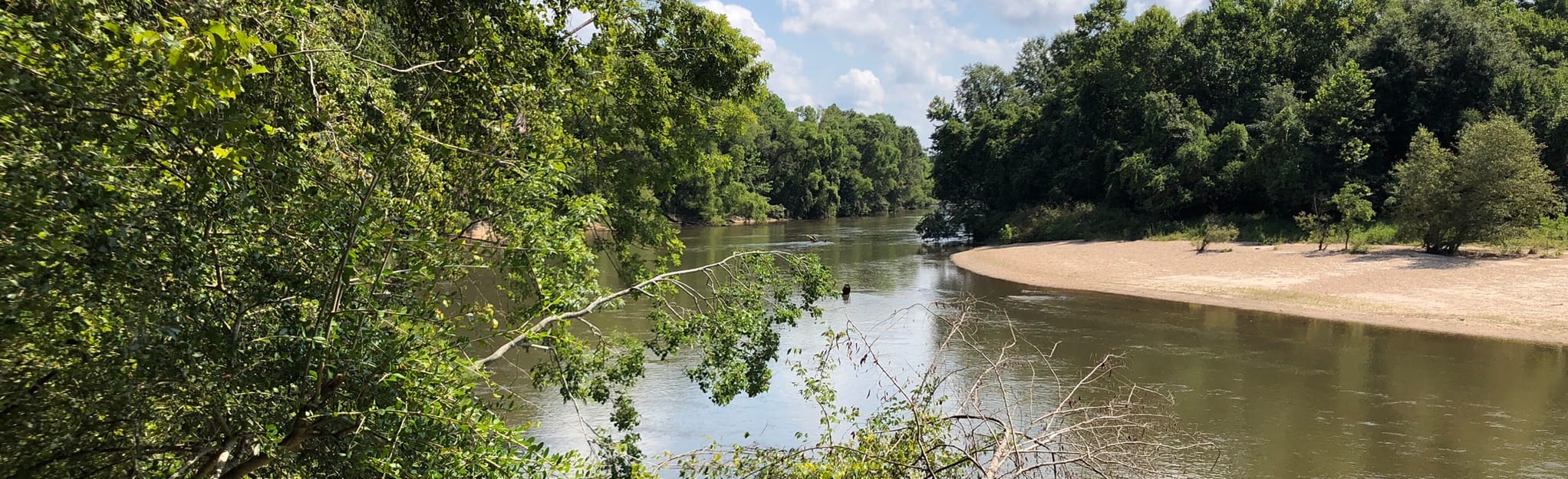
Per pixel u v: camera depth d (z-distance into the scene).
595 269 5.81
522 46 6.94
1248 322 18.38
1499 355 14.59
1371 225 31.95
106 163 3.05
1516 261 24.08
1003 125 49.69
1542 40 41.66
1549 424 10.76
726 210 66.88
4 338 2.96
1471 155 25.22
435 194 4.51
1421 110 34.62
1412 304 19.23
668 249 9.59
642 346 7.29
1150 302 21.75
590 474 5.09
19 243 2.80
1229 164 37.19
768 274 7.84
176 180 3.34
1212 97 43.50
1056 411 5.87
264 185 3.82
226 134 3.16
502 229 5.01
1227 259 28.81
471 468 4.23
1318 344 15.91
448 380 4.37
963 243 45.16
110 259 3.06
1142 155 39.53
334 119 4.28
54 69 2.82
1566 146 30.80
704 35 12.74
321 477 4.33
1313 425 10.80
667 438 10.34
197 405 3.89
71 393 3.42
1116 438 5.77
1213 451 9.73
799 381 12.88
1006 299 22.52
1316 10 41.59
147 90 2.94
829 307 20.88
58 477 3.68
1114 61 43.00
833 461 5.28
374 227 4.11
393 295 4.53
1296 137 35.06
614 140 12.12
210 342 3.67
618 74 10.77
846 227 64.00
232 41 2.84
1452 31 35.16
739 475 5.68
